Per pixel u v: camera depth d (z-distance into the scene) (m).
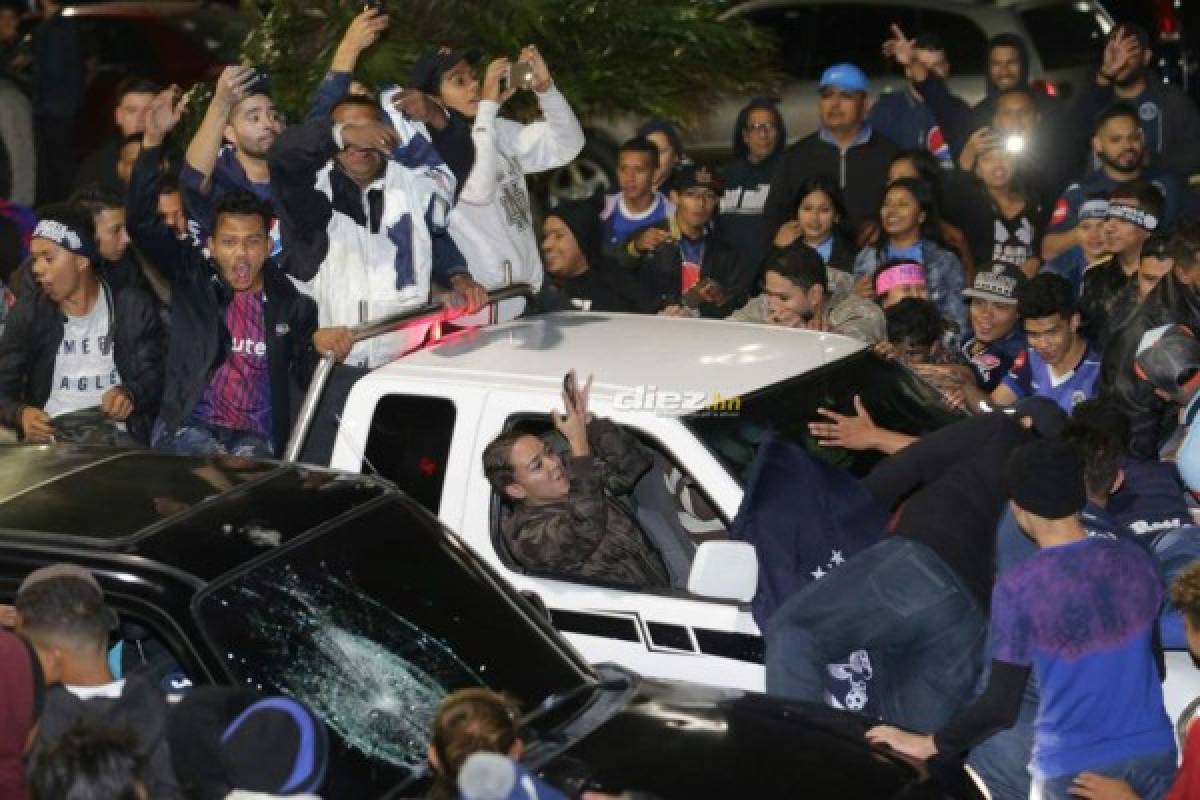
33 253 24.55
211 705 14.09
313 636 16.16
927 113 38.25
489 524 20.89
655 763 16.00
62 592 15.14
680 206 32.34
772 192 35.59
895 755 16.70
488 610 17.50
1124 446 21.61
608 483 20.55
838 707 19.59
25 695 14.05
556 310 26.62
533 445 20.50
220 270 22.84
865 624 18.95
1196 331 25.62
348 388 22.53
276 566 16.47
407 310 22.91
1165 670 18.80
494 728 14.08
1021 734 18.59
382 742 15.84
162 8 48.03
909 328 25.64
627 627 20.17
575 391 20.28
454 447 21.14
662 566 20.72
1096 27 43.44
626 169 33.81
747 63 34.22
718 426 20.59
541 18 30.70
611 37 31.97
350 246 23.36
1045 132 36.34
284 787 13.31
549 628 18.00
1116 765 17.48
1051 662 17.38
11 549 16.12
